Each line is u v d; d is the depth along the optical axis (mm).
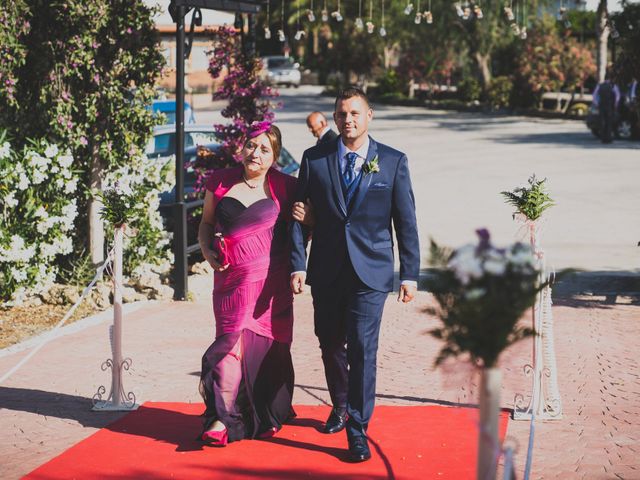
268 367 5887
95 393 6934
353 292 5586
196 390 7078
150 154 13422
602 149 25422
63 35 10117
